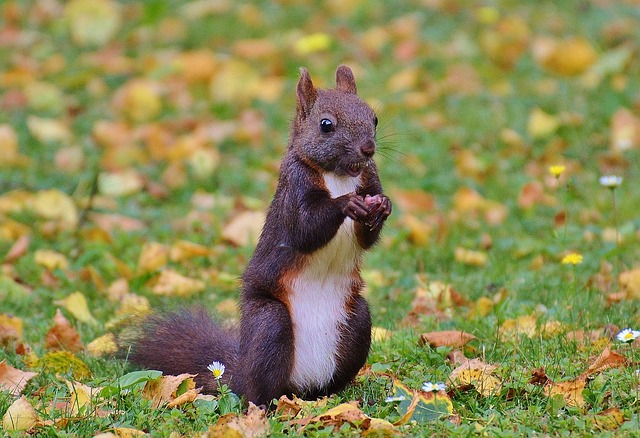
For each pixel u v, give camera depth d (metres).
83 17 19.39
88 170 14.66
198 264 11.98
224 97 17.11
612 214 13.05
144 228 13.12
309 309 8.00
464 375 8.12
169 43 19.25
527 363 8.45
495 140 15.35
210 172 14.56
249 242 12.33
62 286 11.44
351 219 7.96
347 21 19.83
